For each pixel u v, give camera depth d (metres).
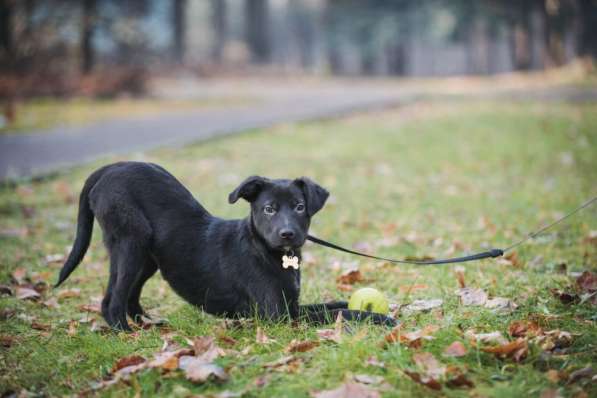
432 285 3.32
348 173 5.49
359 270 3.49
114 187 3.06
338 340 2.88
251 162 5.75
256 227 3.03
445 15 22.38
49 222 4.04
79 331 3.07
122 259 3.05
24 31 12.05
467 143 6.92
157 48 19.42
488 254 3.17
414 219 4.12
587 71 16.94
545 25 20.11
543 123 7.79
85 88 11.20
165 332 3.04
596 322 2.98
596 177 5.04
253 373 2.78
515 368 2.77
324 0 26.64
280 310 3.02
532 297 3.14
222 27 29.14
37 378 2.83
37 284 3.39
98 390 2.77
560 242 3.71
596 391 2.69
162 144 6.36
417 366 2.76
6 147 6.21
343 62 30.72
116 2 13.59
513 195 4.54
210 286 3.08
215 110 10.09
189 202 3.13
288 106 10.88
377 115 9.70
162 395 2.74
